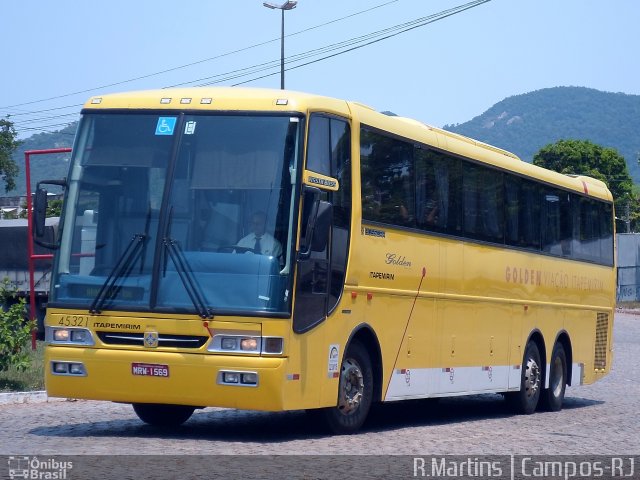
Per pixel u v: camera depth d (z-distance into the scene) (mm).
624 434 14312
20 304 16438
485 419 16391
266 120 11188
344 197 12055
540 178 18422
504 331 16781
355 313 12195
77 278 11203
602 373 21781
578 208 20547
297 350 10945
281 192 10945
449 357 14828
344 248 12000
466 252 15367
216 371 10633
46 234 11484
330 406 11758
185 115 11359
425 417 16406
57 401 15797
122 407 15297
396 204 13297
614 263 22656
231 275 10805
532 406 17891
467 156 15453
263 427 13250
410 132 13789
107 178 11359
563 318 19438
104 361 10953
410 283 13625
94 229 11273
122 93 11805
